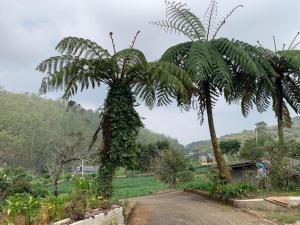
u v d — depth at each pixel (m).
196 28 19.00
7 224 9.11
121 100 13.90
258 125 60.00
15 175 21.75
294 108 22.00
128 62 13.88
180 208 15.09
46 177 32.81
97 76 14.20
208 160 68.88
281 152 18.28
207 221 12.51
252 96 20.69
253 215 13.29
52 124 81.69
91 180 13.61
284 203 14.26
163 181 37.09
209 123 18.73
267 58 20.19
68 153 17.09
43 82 14.35
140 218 13.19
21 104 99.81
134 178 56.22
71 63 14.01
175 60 18.66
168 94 16.73
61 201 10.22
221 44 18.47
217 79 17.41
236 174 24.17
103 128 14.01
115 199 13.56
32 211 9.40
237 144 61.09
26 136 73.25
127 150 13.78
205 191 19.62
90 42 13.66
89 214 10.41
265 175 17.86
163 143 60.06
